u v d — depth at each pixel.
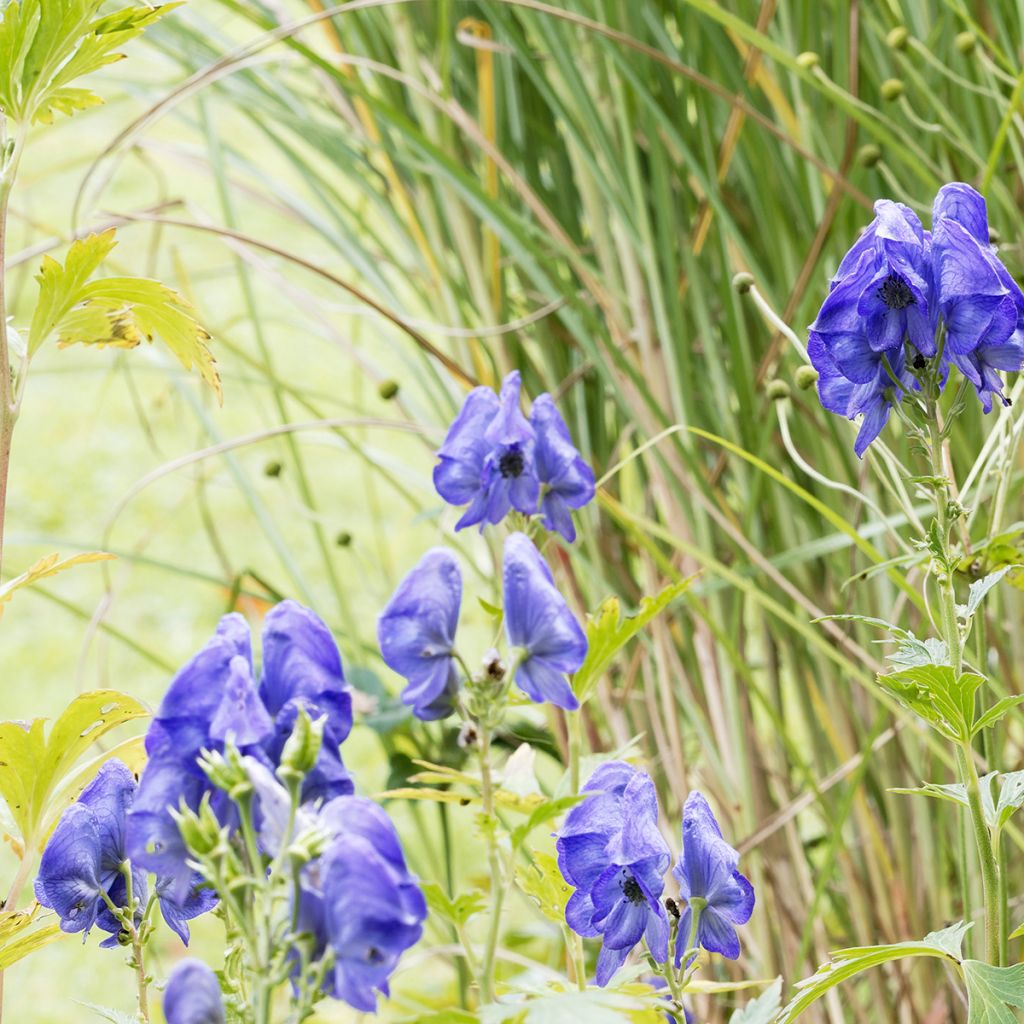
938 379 1.08
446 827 1.43
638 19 1.35
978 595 1.10
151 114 1.26
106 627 1.33
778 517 1.36
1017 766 1.36
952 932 1.10
